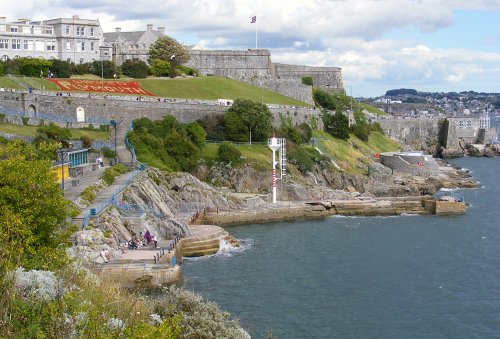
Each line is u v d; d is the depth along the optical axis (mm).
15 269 28656
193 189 114062
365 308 66062
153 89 165875
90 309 29047
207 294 69062
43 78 150625
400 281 75875
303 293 70375
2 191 44594
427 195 141250
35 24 172875
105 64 170125
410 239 99125
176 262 78562
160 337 28406
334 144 166375
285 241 97188
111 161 113375
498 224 111750
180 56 193250
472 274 79312
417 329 60500
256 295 69250
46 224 45750
